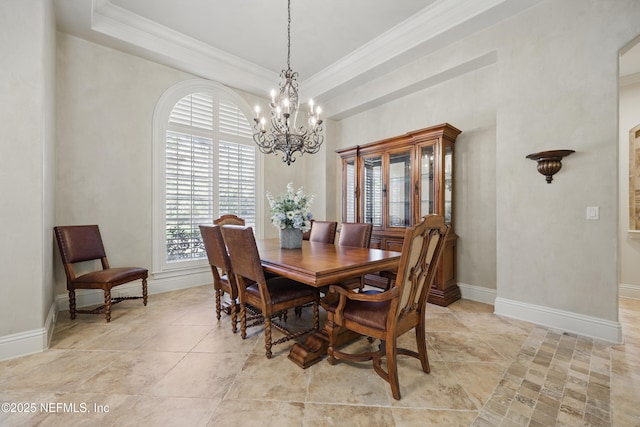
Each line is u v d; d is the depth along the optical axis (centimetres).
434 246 163
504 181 265
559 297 235
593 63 218
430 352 197
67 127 282
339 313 172
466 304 302
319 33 320
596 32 217
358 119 448
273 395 151
